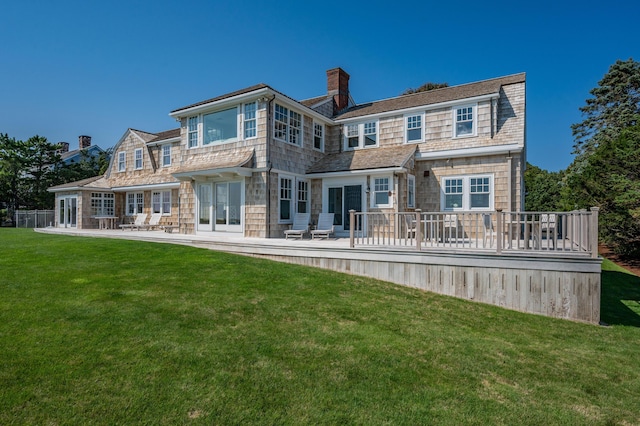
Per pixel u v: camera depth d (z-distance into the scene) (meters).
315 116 15.80
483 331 5.97
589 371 4.72
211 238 12.85
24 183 30.59
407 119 15.06
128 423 2.73
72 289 5.98
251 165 13.40
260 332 4.75
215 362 3.79
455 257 7.94
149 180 21.03
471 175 13.50
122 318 4.77
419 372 4.06
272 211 13.38
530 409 3.52
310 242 11.03
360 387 3.58
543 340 5.84
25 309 4.91
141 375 3.41
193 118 15.57
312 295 6.65
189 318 4.99
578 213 7.38
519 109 13.52
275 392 3.34
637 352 5.66
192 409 2.96
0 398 2.90
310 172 14.95
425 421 3.11
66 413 2.79
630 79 28.69
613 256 17.22
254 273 7.84
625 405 3.83
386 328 5.42
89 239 12.84
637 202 13.96
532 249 7.49
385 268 8.62
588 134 31.75
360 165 13.98
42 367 3.41
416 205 14.48
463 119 13.88
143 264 8.16
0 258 8.62
